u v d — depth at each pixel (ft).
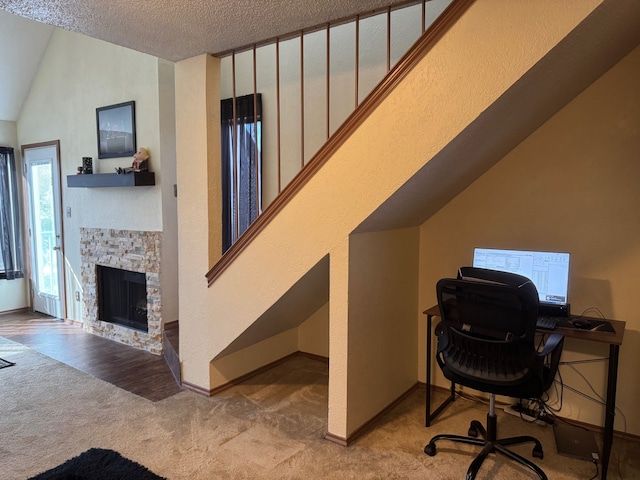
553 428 8.65
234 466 7.36
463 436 7.94
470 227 9.73
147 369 12.00
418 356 10.69
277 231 8.53
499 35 5.74
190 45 9.02
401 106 6.70
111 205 14.78
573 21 5.21
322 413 9.32
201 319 10.11
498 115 6.43
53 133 16.79
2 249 18.02
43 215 17.72
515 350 6.74
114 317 15.38
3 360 12.49
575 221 8.53
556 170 8.66
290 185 8.20
